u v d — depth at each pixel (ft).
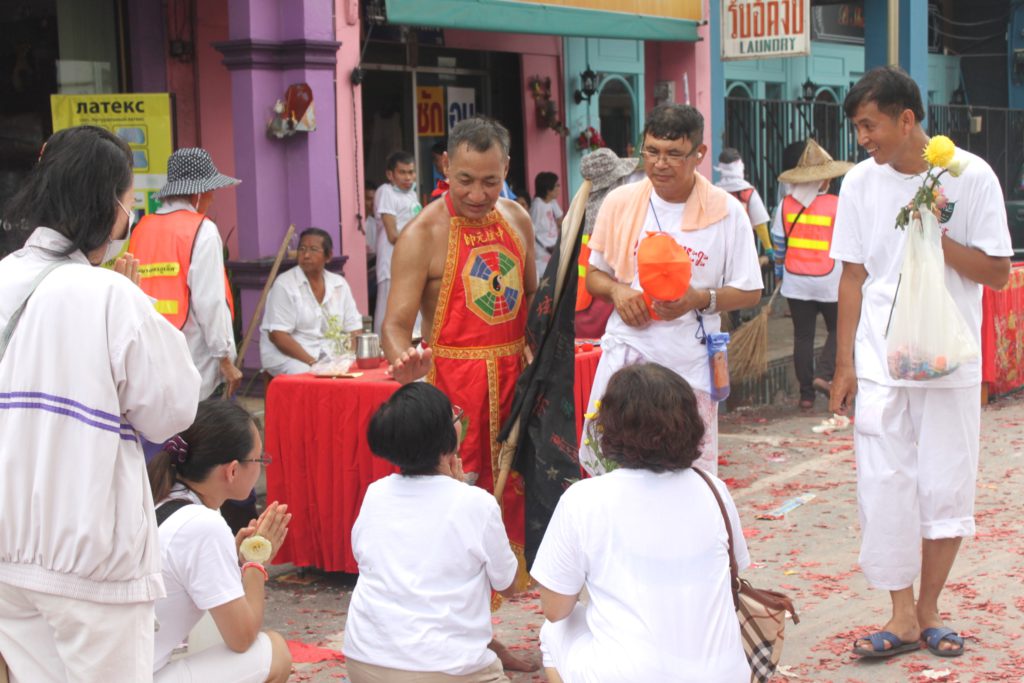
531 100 41.70
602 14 34.78
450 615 12.09
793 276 29.91
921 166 14.73
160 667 11.23
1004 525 20.49
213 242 19.30
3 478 9.37
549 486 15.49
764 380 34.78
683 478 10.38
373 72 37.96
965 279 14.99
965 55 69.26
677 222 15.40
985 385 30.68
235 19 28.22
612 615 10.07
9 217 9.77
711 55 42.96
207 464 11.60
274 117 28.43
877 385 14.82
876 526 14.87
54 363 9.33
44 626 9.70
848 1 50.19
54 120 28.66
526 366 15.96
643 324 15.20
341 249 29.78
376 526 12.42
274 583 18.54
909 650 15.16
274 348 24.52
